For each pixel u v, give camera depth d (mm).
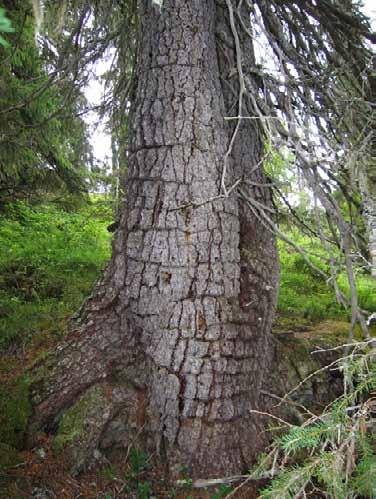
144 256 2646
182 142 2619
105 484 2436
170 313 2562
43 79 5070
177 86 2656
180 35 2695
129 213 2771
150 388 2646
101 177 6402
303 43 3395
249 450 2652
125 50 3809
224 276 2613
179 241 2574
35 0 2396
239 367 2646
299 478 1532
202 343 2539
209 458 2541
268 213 3082
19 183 7246
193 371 2535
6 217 7145
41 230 6820
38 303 4262
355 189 2848
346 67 3309
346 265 2676
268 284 2906
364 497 1861
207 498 2428
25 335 3602
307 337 3877
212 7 2877
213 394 2551
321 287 6172
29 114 5379
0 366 3135
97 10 3746
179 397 2553
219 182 2648
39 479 2352
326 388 3479
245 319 2697
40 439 2561
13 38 4449
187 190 2598
